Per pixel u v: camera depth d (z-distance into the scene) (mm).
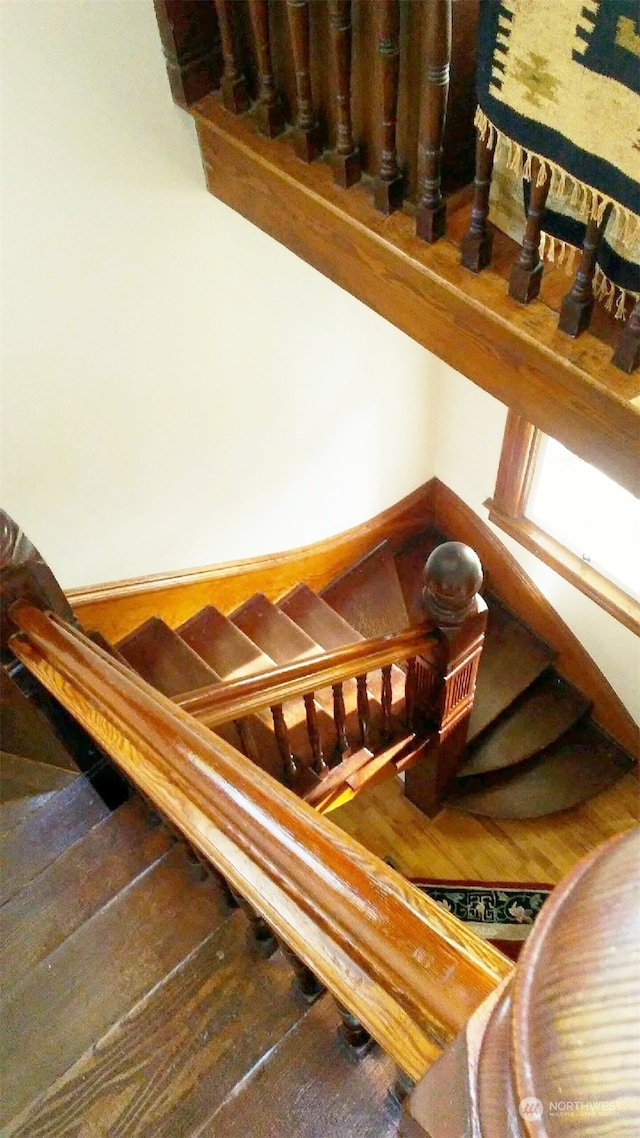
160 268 2277
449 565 2297
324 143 1840
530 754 3580
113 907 1730
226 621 3186
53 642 1562
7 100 1782
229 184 2094
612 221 1342
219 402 2729
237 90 1888
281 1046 1497
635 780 3662
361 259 1831
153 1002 1589
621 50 1129
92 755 1844
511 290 1553
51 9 1729
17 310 2076
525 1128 460
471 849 3521
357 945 836
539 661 3715
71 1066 1533
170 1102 1470
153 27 1874
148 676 2891
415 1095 651
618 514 3123
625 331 1423
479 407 3340
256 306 2596
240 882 990
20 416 2252
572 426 1619
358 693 2447
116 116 1950
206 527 3043
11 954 1702
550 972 500
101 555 2754
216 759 1135
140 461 2639
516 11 1200
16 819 1902
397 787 3666
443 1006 754
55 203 1982
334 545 3670
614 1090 418
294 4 1532
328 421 3176
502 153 1504
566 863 3469
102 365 2336
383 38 1425
